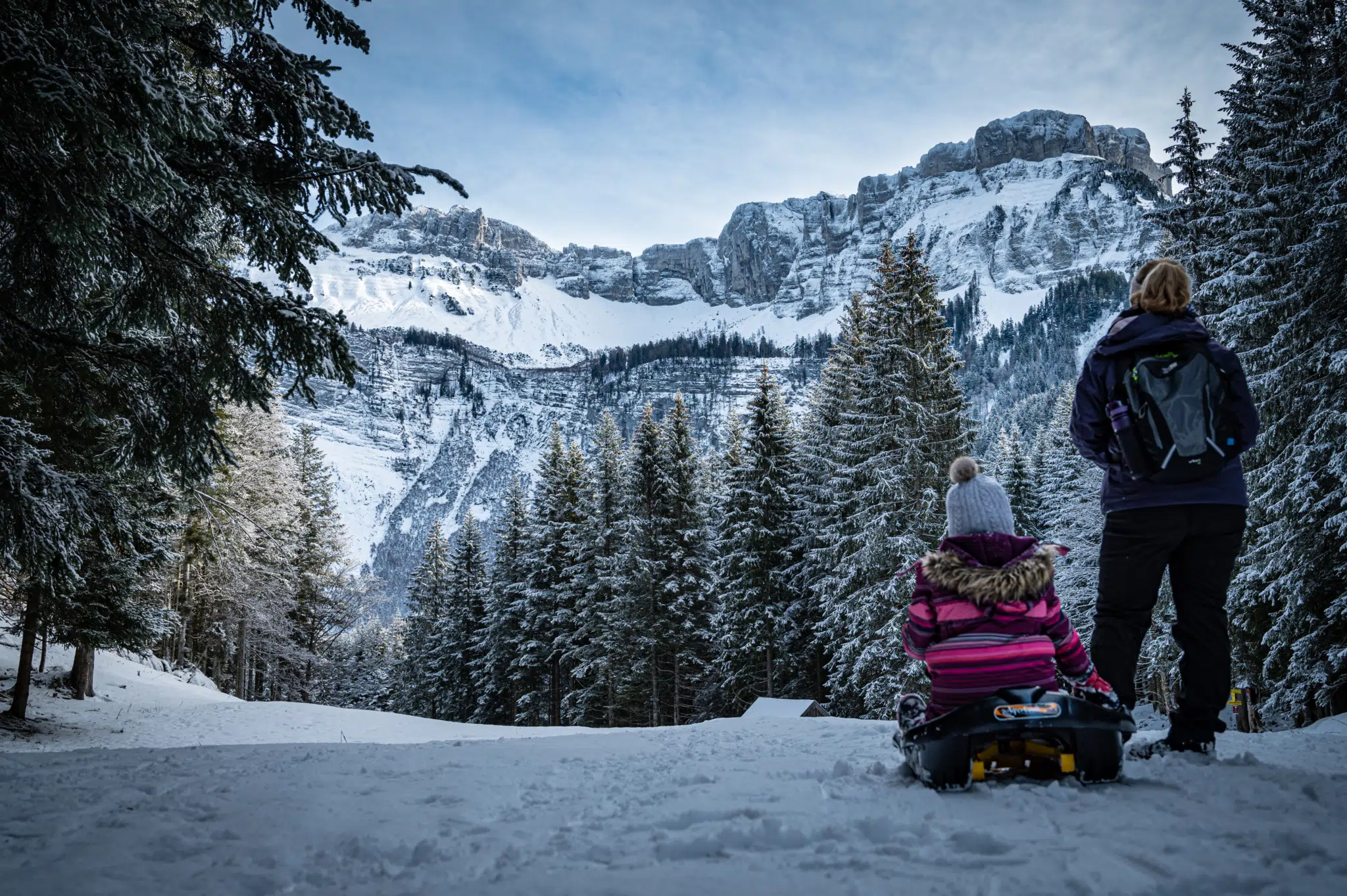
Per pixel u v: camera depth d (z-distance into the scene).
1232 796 2.76
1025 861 2.20
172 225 7.38
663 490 35.38
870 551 24.25
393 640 82.94
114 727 20.73
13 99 5.45
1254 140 17.27
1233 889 1.91
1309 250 14.91
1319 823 2.38
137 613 18.20
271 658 48.38
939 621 3.47
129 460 7.97
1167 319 3.64
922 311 25.64
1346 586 15.02
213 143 6.96
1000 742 3.12
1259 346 16.75
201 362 7.52
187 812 3.56
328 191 7.33
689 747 5.84
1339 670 14.86
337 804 3.70
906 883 2.10
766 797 3.37
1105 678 3.79
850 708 27.14
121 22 6.25
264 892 2.48
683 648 34.84
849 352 31.09
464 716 50.34
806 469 31.14
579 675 36.81
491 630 44.91
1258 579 16.41
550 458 43.66
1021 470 43.09
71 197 6.07
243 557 32.34
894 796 3.11
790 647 31.39
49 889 2.49
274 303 7.18
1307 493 14.66
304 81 7.45
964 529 3.63
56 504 7.77
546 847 2.83
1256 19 17.39
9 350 7.24
